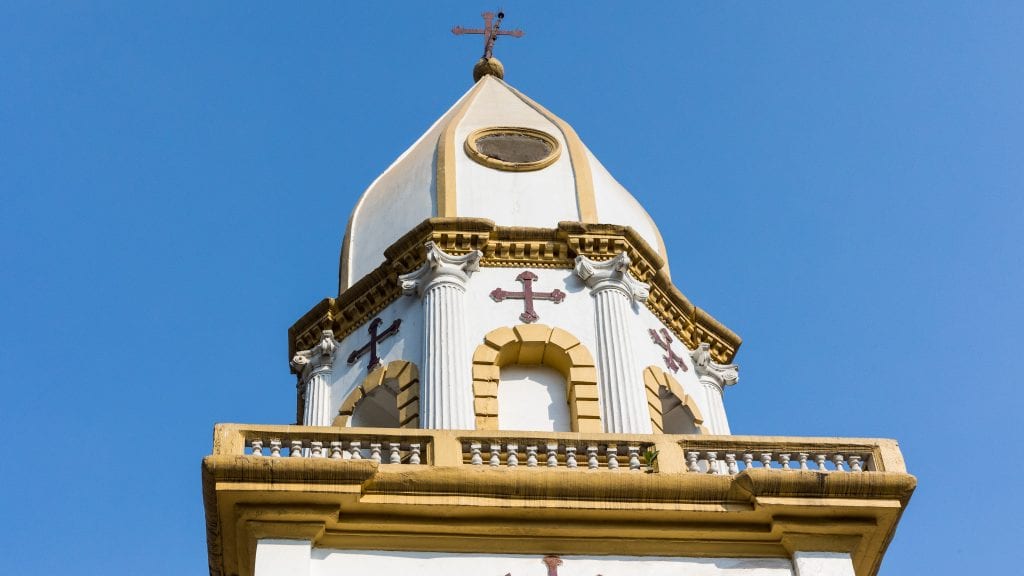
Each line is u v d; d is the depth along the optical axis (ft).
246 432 84.79
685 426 107.76
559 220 109.81
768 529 84.79
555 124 119.44
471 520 83.46
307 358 109.29
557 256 107.14
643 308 108.06
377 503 82.64
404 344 103.65
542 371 102.58
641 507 83.87
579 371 100.68
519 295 104.58
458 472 83.46
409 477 83.20
